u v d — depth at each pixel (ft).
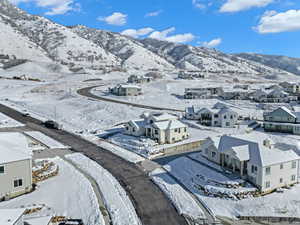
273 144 130.31
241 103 303.89
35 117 218.18
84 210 81.41
